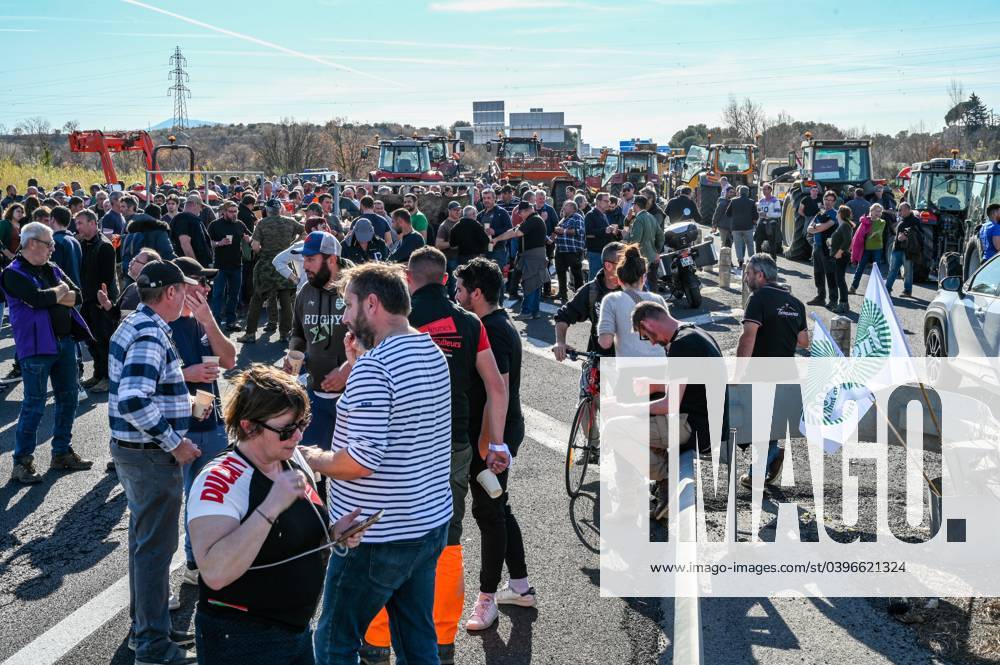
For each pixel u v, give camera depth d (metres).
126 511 6.15
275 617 2.78
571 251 14.10
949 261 15.18
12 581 5.09
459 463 4.07
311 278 5.07
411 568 3.28
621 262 6.04
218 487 2.67
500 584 4.99
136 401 3.90
